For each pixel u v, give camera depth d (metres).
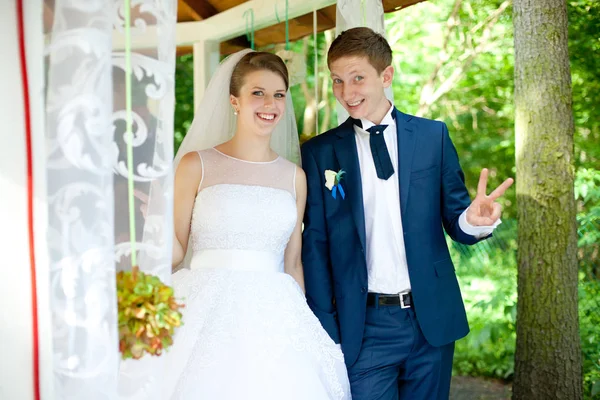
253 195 2.76
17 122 1.81
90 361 1.87
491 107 7.42
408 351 2.84
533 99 3.53
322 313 2.90
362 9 3.20
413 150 2.88
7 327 1.82
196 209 2.78
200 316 2.57
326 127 5.57
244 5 3.92
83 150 1.84
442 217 2.94
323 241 2.96
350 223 2.88
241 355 2.51
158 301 1.95
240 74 2.87
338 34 3.23
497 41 7.01
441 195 2.93
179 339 2.50
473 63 7.27
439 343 2.81
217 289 2.63
